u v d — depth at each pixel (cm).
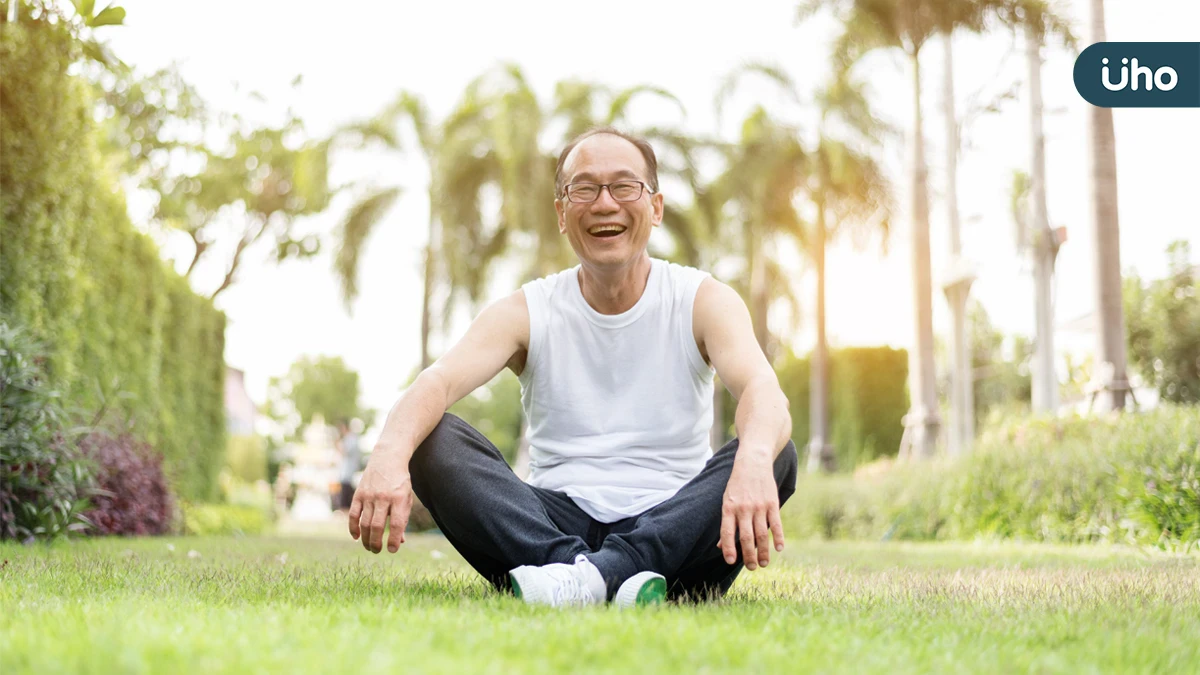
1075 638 172
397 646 138
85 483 558
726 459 221
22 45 515
